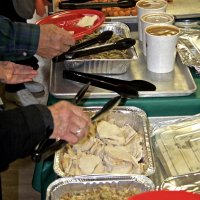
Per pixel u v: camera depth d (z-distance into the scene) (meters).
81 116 0.89
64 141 0.88
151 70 1.33
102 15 1.60
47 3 1.95
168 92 1.19
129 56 1.35
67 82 1.28
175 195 0.83
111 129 1.10
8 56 1.37
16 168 2.16
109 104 1.06
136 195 0.84
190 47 1.42
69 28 1.53
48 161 1.06
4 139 0.79
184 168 1.00
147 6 1.48
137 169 0.98
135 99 1.19
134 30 1.67
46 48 1.33
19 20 2.17
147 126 1.09
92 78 1.26
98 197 0.91
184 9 1.76
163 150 1.06
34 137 0.81
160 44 1.25
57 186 0.91
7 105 2.51
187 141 1.08
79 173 0.99
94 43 1.42
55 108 0.86
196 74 1.31
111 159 1.01
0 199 1.65
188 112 1.21
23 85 2.46
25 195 1.99
